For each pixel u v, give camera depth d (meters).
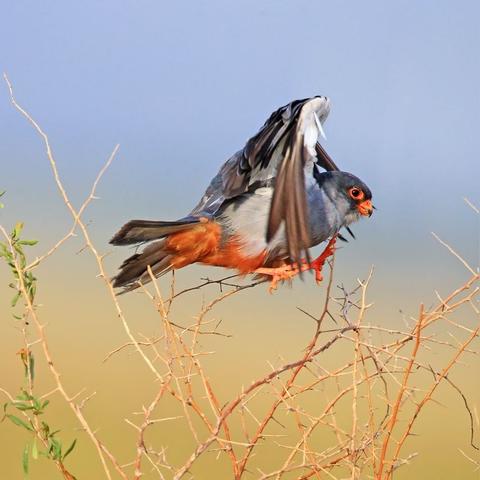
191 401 7.76
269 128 10.62
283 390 8.12
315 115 10.15
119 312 7.65
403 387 7.78
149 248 11.14
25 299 7.76
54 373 7.72
